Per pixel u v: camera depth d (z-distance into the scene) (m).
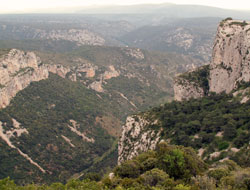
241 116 80.62
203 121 88.88
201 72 131.50
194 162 61.16
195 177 55.28
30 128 174.00
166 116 103.88
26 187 61.28
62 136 190.00
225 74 112.19
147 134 101.69
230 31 113.44
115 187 57.47
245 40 103.75
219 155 68.75
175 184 53.00
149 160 66.69
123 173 64.12
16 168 140.12
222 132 78.88
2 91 172.38
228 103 94.94
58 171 157.50
